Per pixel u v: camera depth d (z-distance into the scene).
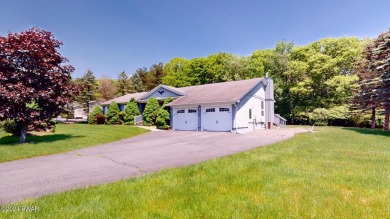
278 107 34.78
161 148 10.59
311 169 5.95
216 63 45.12
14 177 6.13
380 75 18.30
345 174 5.45
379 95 18.50
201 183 4.97
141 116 27.42
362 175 5.35
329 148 9.27
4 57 11.62
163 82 54.09
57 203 4.05
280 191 4.43
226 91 20.97
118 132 17.66
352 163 6.57
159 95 26.53
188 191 4.50
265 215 3.47
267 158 7.34
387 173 5.51
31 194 4.83
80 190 4.74
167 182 5.10
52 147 10.78
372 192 4.30
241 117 19.02
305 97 33.25
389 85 17.45
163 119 22.09
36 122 12.30
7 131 14.73
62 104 13.29
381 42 19.12
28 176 6.21
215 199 4.10
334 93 30.23
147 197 4.24
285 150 8.81
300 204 3.82
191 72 47.62
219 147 10.51
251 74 37.19
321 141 11.50
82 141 12.79
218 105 19.08
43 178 5.98
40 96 12.06
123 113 28.55
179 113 21.84
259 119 22.05
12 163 7.97
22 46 11.70
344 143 10.75
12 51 11.47
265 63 36.94
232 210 3.65
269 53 37.19
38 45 12.35
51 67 12.59
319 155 7.77
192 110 20.84
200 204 3.90
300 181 4.98
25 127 12.69
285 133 16.66
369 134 15.41
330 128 22.58
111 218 3.45
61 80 13.19
